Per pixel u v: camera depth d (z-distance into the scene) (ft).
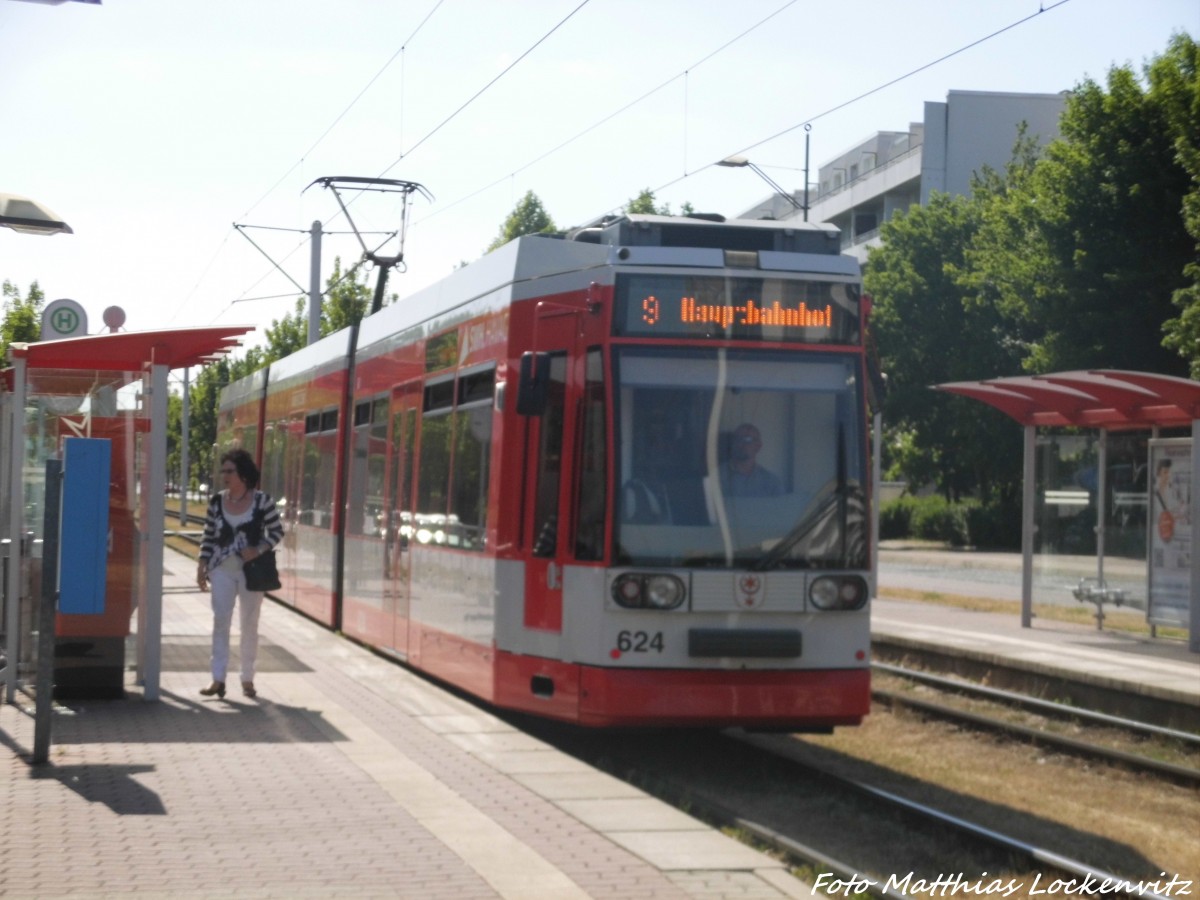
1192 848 29.91
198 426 240.94
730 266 34.60
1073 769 39.22
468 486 40.75
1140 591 62.54
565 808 27.20
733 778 35.37
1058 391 60.95
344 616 57.98
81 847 23.67
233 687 42.98
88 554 34.60
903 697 48.78
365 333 57.93
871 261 193.26
